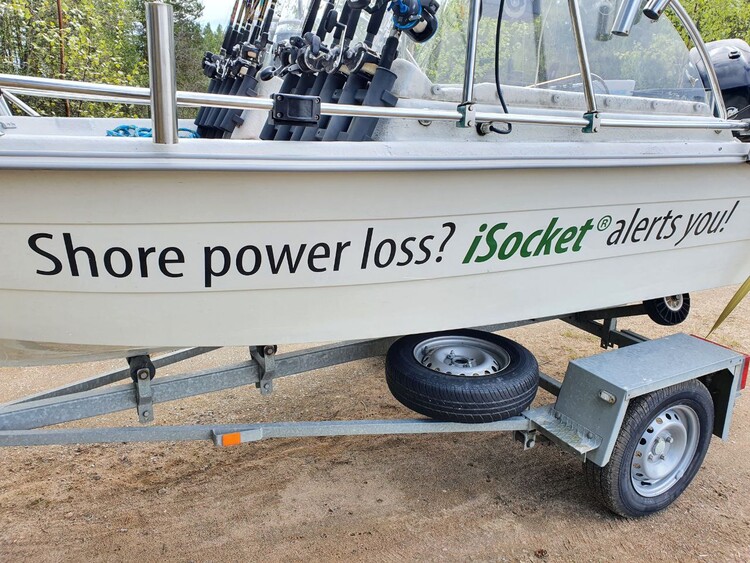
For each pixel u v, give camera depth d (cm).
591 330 363
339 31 230
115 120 331
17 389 365
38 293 190
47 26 683
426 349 272
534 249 242
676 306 349
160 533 247
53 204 174
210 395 364
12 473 283
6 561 228
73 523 251
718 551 246
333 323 223
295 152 183
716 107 293
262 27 319
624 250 269
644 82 290
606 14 267
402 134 214
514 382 238
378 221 207
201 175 179
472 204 218
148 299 198
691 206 278
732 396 274
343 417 342
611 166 233
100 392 221
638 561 239
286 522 256
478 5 205
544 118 221
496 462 305
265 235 196
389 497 275
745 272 334
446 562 236
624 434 243
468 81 206
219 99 175
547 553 242
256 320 213
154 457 301
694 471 277
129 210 180
